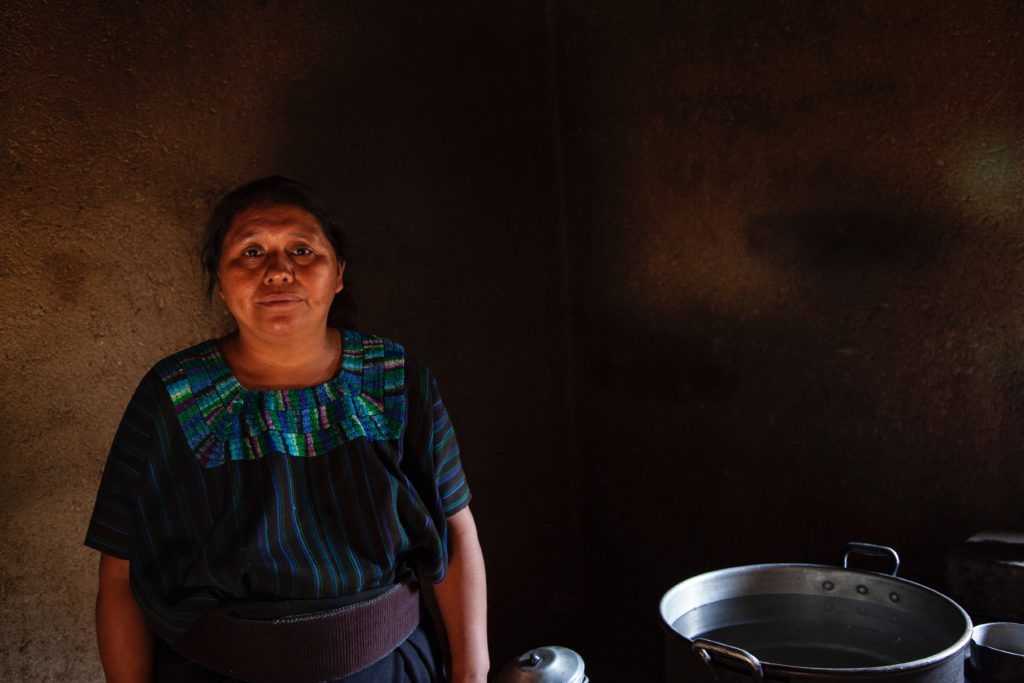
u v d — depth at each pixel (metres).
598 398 2.95
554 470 2.96
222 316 2.19
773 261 2.57
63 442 1.99
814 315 2.51
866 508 2.48
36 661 1.98
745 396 2.65
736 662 1.63
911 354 2.37
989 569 2.02
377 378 1.63
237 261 1.53
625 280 2.85
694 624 1.93
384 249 2.48
